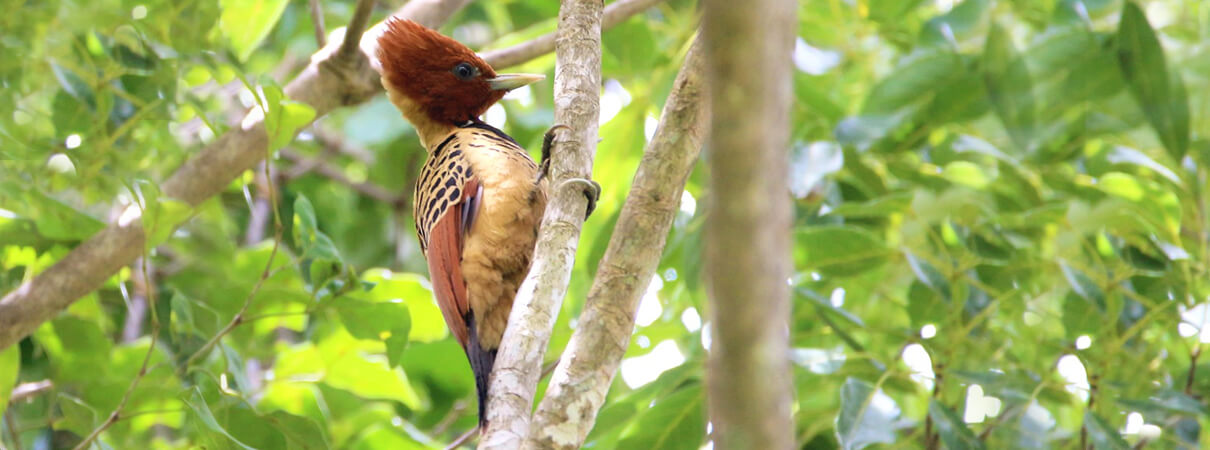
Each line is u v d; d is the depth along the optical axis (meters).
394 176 17.06
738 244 3.86
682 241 10.50
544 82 15.18
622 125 12.03
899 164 10.98
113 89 10.44
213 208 12.55
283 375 11.13
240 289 11.37
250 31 11.52
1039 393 10.09
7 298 9.90
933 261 10.14
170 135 11.47
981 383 9.64
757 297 3.86
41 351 11.70
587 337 6.54
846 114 11.84
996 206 10.72
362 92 11.05
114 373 11.09
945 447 9.98
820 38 12.59
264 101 9.64
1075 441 10.52
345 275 9.78
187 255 13.27
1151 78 10.08
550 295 7.03
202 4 10.73
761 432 3.86
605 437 10.24
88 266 10.08
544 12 15.04
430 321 11.20
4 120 10.38
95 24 10.35
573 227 7.32
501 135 10.27
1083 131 10.85
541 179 9.04
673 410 9.68
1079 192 10.56
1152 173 10.45
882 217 11.30
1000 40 10.38
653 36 11.87
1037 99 10.68
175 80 10.58
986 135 11.66
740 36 3.87
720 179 3.89
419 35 10.51
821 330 11.52
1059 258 10.16
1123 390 9.89
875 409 9.23
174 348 11.14
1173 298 9.91
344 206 17.27
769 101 3.88
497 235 8.96
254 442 9.61
